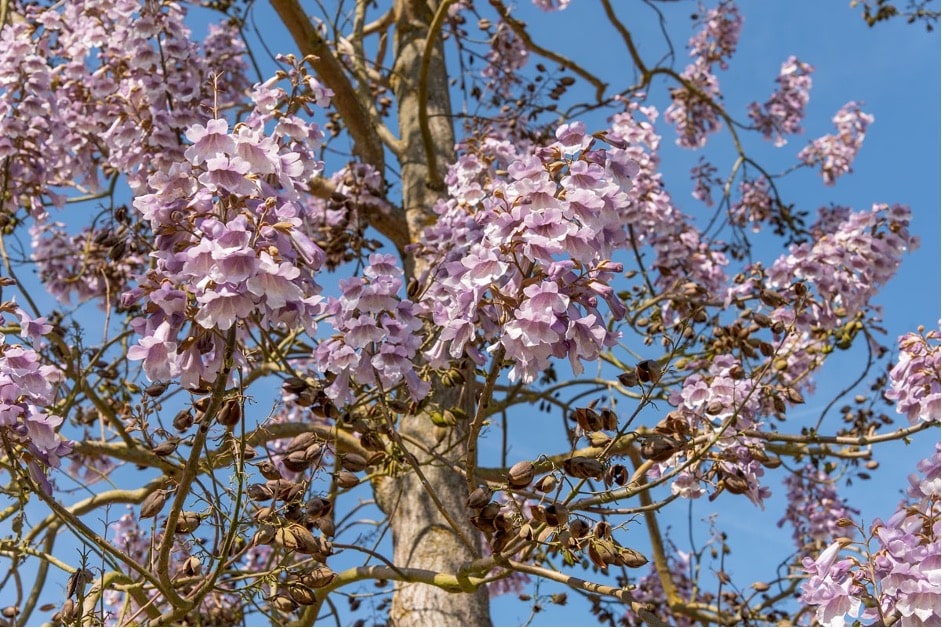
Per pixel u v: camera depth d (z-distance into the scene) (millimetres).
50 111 5652
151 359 3004
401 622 5684
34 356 3459
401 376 3754
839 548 3471
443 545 5832
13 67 5602
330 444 3953
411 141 7930
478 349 3744
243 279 2789
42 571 5750
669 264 7215
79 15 6145
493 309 3287
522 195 3121
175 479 3580
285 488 3477
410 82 8070
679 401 4211
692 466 4141
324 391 3752
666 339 4145
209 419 2988
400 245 7270
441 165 7758
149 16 5422
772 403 5625
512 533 3482
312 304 3125
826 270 5316
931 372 4039
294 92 3869
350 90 7402
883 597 3340
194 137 3033
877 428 6527
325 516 3584
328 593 4875
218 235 2865
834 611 3391
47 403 3490
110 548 3307
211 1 7938
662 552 7953
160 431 3730
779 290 5465
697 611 6840
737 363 4445
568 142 3316
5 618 5105
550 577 3496
